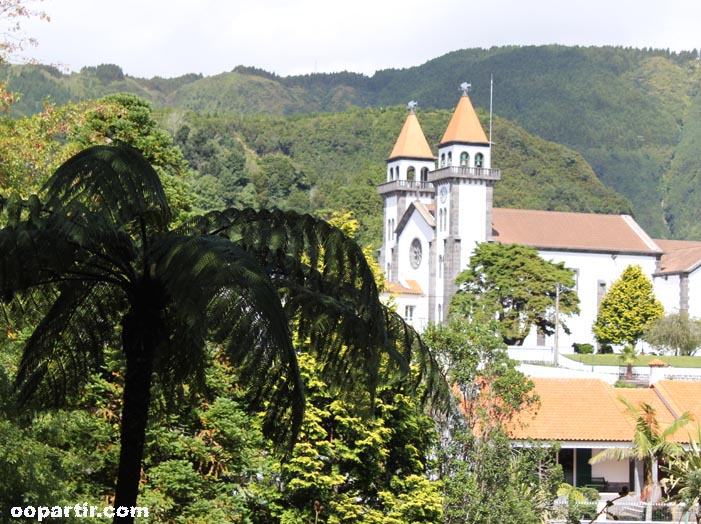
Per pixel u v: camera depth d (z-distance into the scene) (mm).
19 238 17797
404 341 21766
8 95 51906
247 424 45531
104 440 40719
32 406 20422
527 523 60062
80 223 18391
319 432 50156
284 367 17781
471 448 61219
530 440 65875
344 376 20969
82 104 59812
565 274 176000
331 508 49938
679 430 92375
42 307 20812
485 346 65125
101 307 20250
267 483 49594
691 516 84875
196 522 41500
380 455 52406
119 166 19375
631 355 154000
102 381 41250
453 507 58844
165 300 19141
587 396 95062
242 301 17062
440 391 22375
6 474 25109
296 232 20484
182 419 44281
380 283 63094
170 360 19547
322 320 20234
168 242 18547
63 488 27938
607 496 92062
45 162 52438
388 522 51375
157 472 41875
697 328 188625
